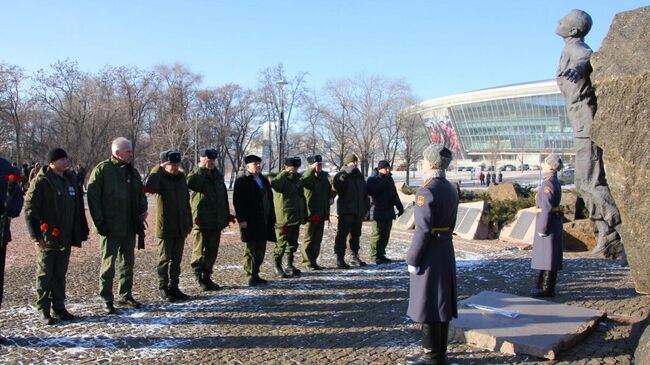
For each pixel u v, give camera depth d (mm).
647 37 4773
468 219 13992
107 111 47969
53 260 6305
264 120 57094
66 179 6469
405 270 9641
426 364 4680
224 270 9719
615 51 4879
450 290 4676
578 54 7879
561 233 7008
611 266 9125
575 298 6875
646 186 4512
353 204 9859
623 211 4711
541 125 76000
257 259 8445
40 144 50719
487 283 8188
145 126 54750
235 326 6195
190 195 8094
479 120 82438
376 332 5902
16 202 5805
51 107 47156
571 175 38031
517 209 13789
